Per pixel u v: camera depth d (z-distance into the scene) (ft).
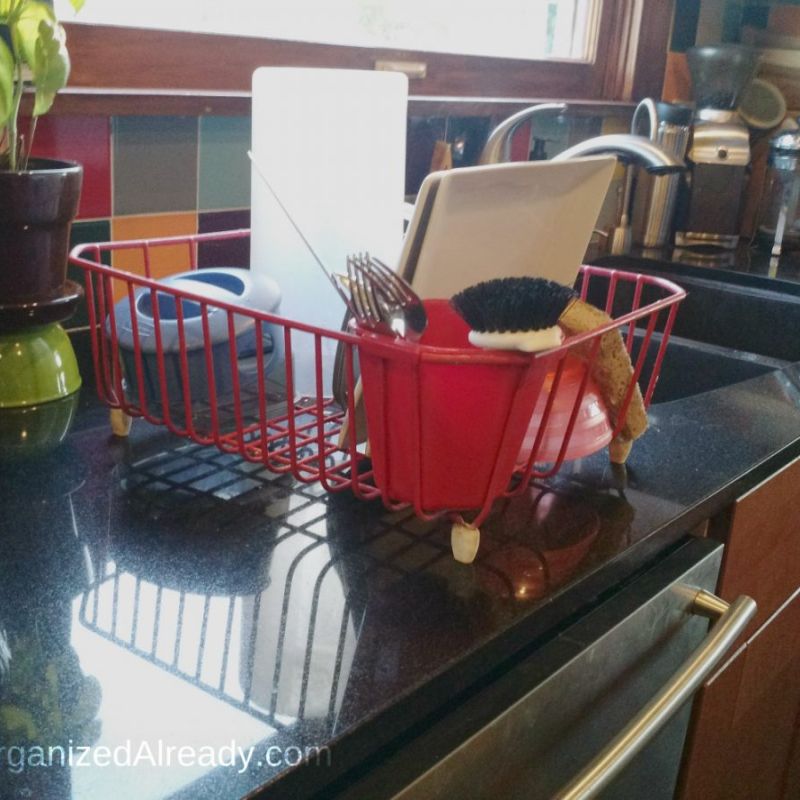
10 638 1.76
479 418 1.98
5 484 2.44
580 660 2.04
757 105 6.09
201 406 2.93
